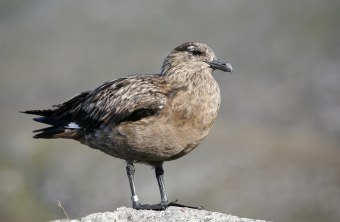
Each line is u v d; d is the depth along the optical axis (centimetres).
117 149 1095
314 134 2788
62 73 3575
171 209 1077
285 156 2408
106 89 1110
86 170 2327
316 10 3919
